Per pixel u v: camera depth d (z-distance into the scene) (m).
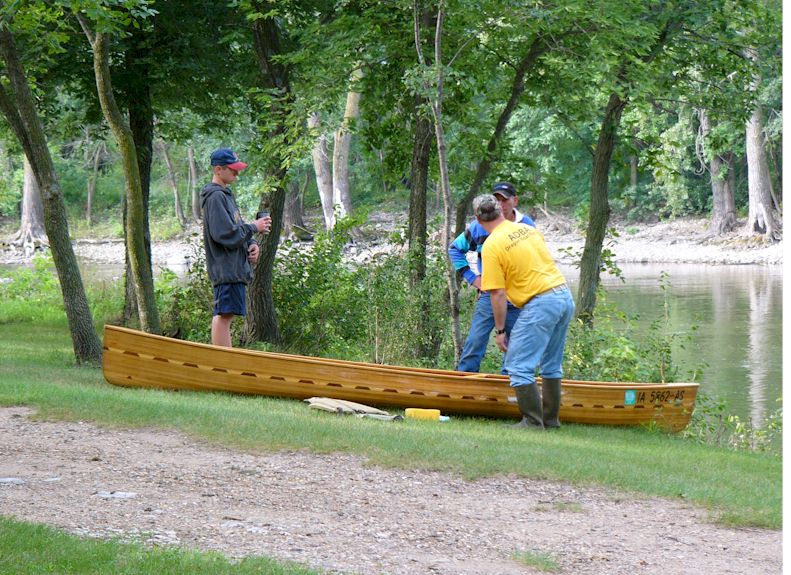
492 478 12.09
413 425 15.12
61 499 10.15
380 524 10.04
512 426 16.22
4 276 61.06
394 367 17.50
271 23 29.06
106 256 101.50
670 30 27.56
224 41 28.86
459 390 17.17
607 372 23.25
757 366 32.44
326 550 9.06
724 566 9.33
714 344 37.50
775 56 29.44
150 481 11.09
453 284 22.20
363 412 15.96
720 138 33.78
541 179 34.66
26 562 7.75
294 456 12.54
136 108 32.50
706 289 61.22
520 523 10.42
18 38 27.62
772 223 93.00
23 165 115.62
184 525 9.52
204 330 29.91
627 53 24.64
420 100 28.94
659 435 17.61
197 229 125.69
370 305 27.05
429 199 113.69
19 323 38.84
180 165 138.62
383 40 28.25
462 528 10.10
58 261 22.39
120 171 134.75
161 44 31.92
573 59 26.33
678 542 10.05
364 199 121.44
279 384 17.03
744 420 24.08
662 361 23.97
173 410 14.22
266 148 27.97
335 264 30.58
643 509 11.25
